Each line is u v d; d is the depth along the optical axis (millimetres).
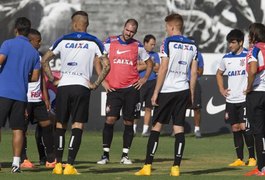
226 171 34531
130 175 31266
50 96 37750
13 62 31594
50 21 63531
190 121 56969
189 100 31562
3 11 63812
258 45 32281
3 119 31609
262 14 62531
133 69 38750
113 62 38688
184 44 31391
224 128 56625
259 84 32375
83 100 31422
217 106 56594
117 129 57219
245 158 42438
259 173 32094
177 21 31719
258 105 32344
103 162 38250
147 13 63281
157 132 31547
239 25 62750
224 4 62750
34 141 50719
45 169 34406
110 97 38500
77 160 39969
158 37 63125
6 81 31562
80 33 31594
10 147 46250
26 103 32094
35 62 32188
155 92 31141
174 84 31141
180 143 31344
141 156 42562
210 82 56500
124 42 38812
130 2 63375
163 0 63125
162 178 30219
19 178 29797
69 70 31391
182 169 35438
